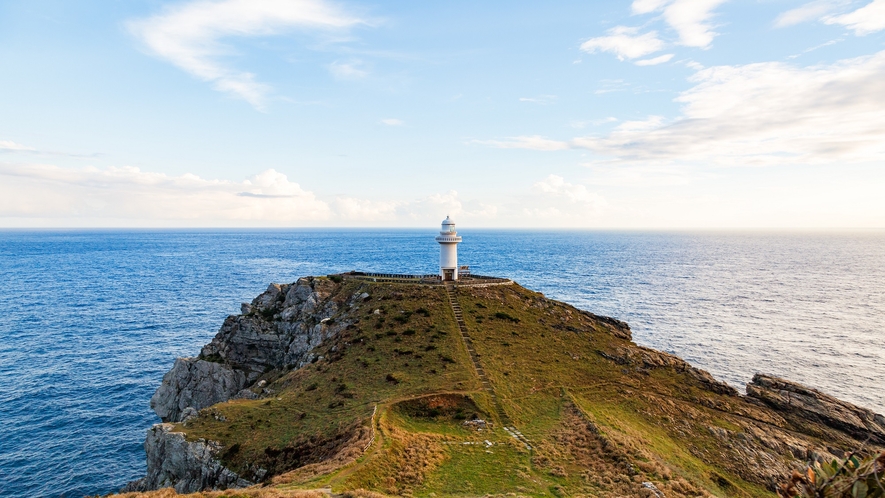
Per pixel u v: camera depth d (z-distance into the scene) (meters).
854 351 110.31
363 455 42.16
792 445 54.16
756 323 135.38
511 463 43.75
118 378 97.06
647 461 44.72
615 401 60.06
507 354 69.56
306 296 93.06
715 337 120.81
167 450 53.62
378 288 91.12
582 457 45.38
